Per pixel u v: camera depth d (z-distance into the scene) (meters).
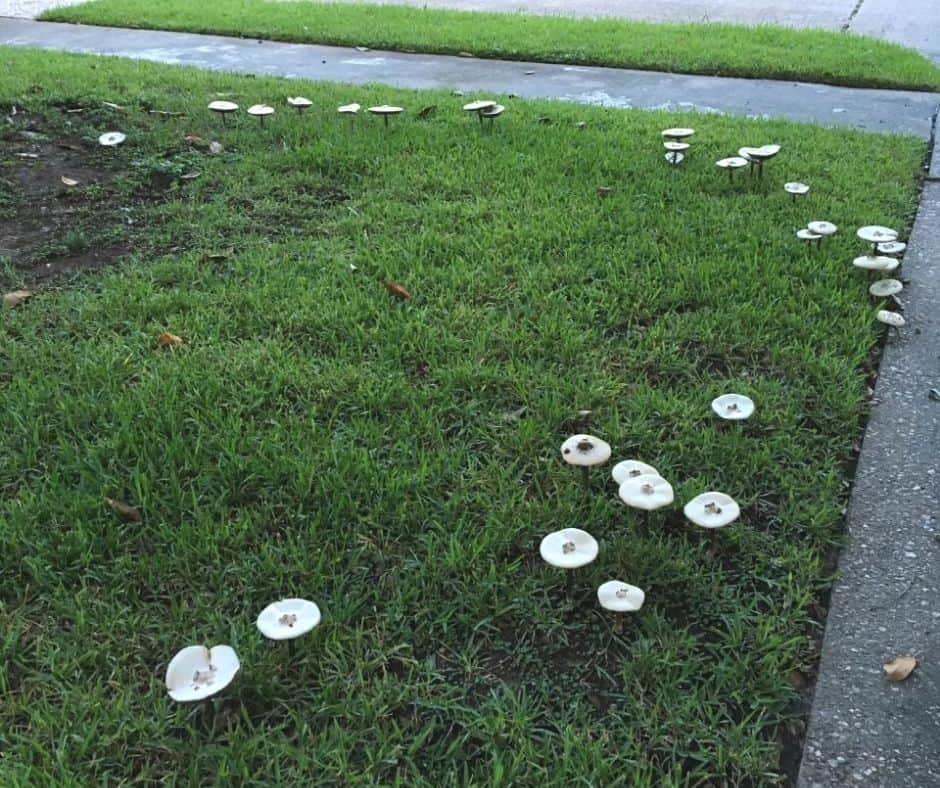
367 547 2.52
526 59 8.55
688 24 9.98
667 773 1.92
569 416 3.04
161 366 3.30
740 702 2.08
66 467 2.79
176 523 2.62
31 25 10.04
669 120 6.39
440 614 2.31
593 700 2.10
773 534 2.59
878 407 3.16
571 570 2.41
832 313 3.68
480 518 2.63
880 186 5.12
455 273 4.00
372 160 5.45
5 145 5.70
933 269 4.20
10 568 2.46
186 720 2.03
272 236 4.54
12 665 2.19
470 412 3.08
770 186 5.08
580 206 4.79
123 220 4.71
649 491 2.38
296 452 2.88
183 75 7.34
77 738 1.97
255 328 3.61
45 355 3.42
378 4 11.13
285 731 2.04
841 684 2.12
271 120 6.17
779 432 2.98
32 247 4.40
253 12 10.34
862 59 8.13
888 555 2.50
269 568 2.43
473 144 5.75
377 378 3.25
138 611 2.33
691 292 3.85
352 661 2.19
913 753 1.95
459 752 1.97
